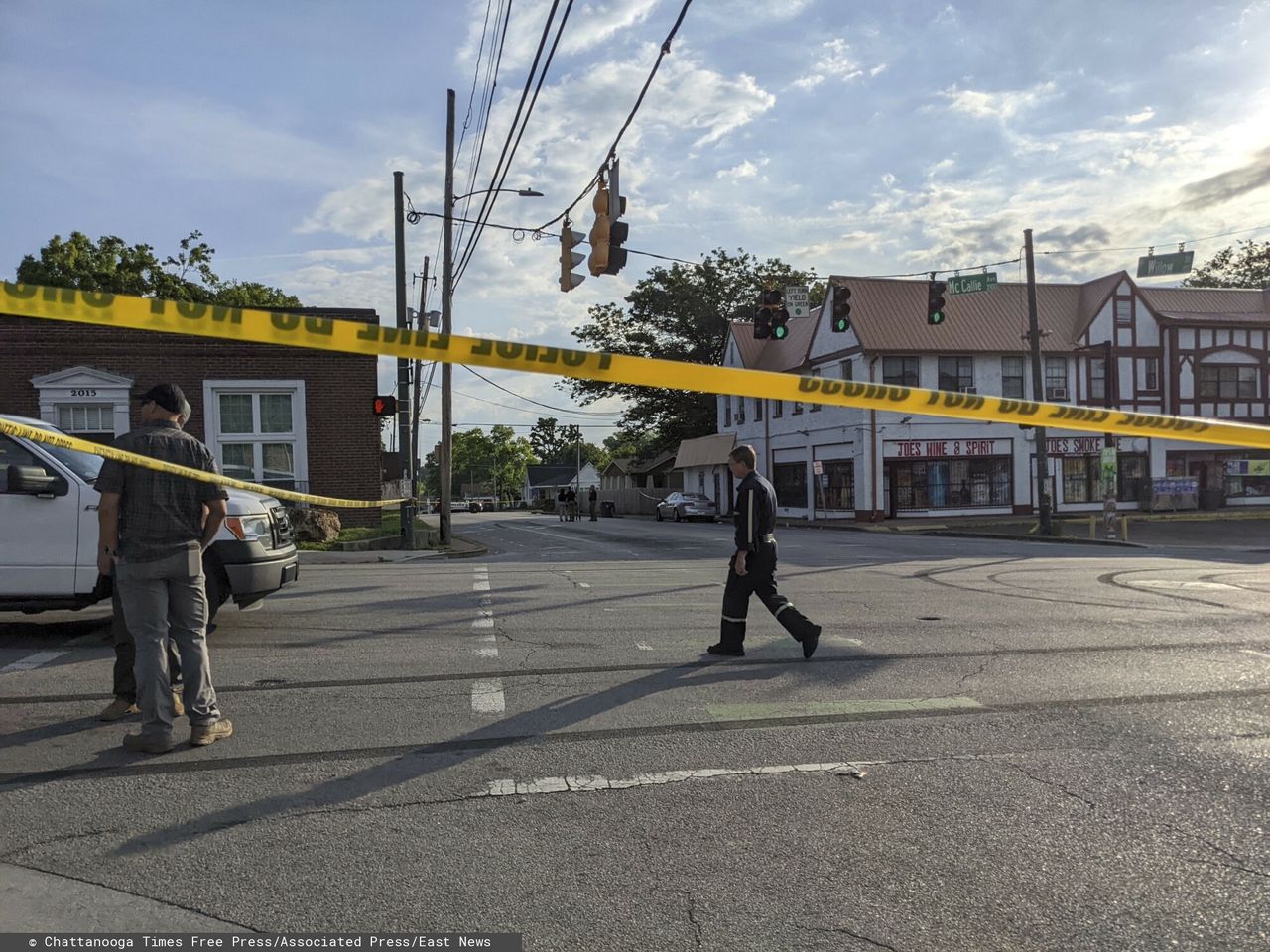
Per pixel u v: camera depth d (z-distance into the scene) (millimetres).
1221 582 12398
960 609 9422
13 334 18469
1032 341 24891
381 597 10148
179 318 3545
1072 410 4809
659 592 10742
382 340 3791
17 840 3564
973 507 34188
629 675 6270
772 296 19719
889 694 5773
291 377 19891
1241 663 6715
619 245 12828
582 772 4352
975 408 4742
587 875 3312
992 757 4590
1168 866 3408
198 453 4602
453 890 3201
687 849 3527
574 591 10812
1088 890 3225
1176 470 36156
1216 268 53375
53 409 18625
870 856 3477
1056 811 3908
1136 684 6055
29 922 2957
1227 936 2920
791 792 4105
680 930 2947
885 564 15133
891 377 33500
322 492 20156
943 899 3148
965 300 35438
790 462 39000
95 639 7453
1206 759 4574
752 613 9039
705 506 41094
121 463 4430
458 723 5113
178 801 3959
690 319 47438
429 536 20250
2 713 5273
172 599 4648
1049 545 21500
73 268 32875
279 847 3521
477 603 9680
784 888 3227
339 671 6352
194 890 3186
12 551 6836
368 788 4121
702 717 5246
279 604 9531
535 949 2842
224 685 5949
